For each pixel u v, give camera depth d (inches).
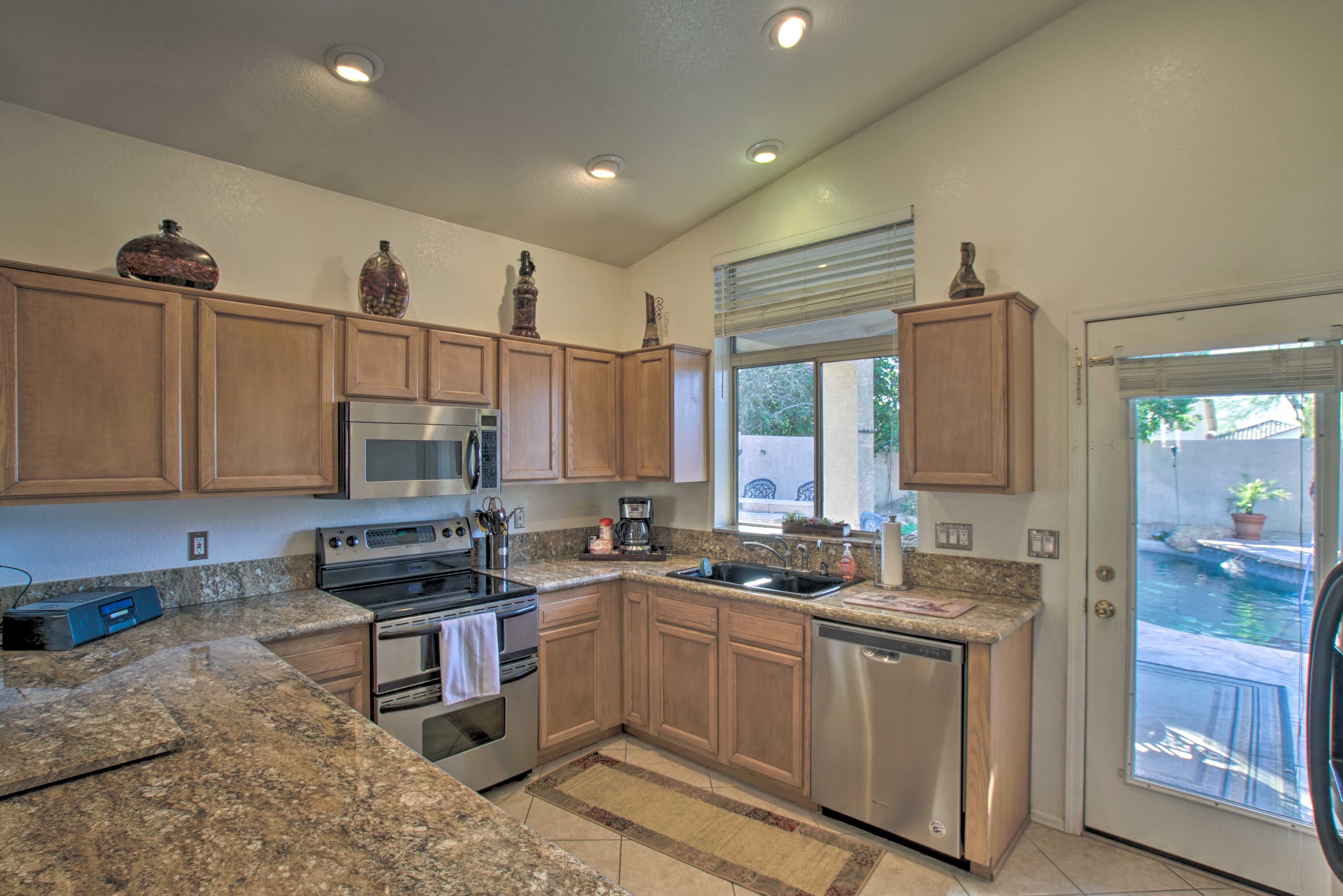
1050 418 97.7
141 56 77.9
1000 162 102.6
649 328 145.3
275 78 84.4
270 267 105.0
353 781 44.2
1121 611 92.2
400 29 79.0
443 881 33.0
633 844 92.1
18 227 83.3
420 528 119.3
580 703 120.2
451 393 113.0
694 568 128.9
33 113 84.6
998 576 102.3
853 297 120.9
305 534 108.0
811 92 104.1
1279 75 81.0
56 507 85.7
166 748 48.0
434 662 97.5
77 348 77.4
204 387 86.7
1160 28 88.9
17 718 52.7
